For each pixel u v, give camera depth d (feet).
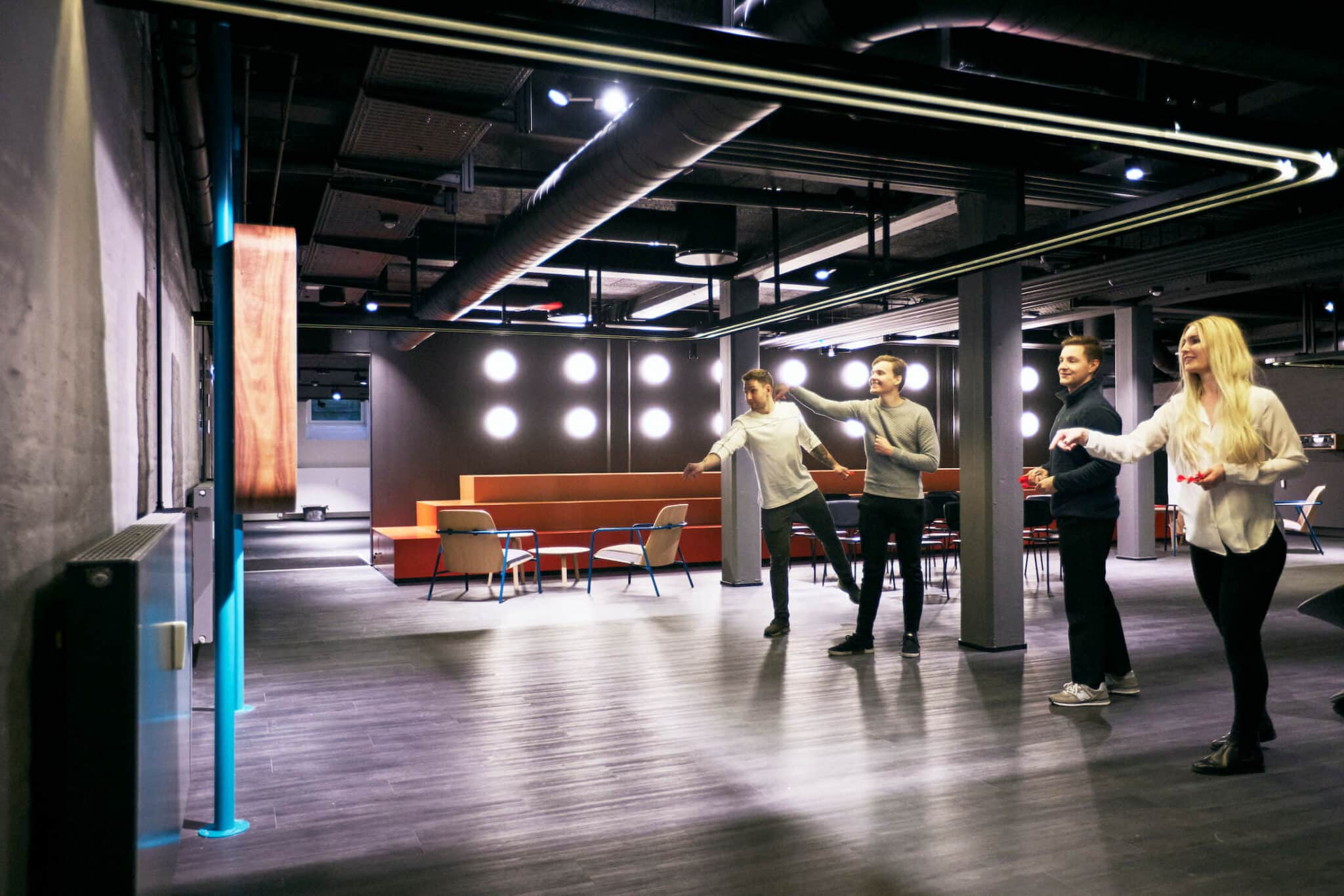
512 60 8.74
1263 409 10.87
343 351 43.88
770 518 20.83
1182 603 26.53
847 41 9.73
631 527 29.22
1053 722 13.89
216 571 9.72
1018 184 17.97
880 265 36.17
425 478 45.14
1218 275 34.78
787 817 10.10
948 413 55.26
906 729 13.56
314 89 17.54
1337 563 36.76
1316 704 14.75
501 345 46.65
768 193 23.47
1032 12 9.29
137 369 9.41
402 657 19.29
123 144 8.67
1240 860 8.84
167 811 6.40
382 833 9.73
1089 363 14.33
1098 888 8.25
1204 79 17.70
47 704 5.09
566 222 18.39
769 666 18.11
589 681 16.94
